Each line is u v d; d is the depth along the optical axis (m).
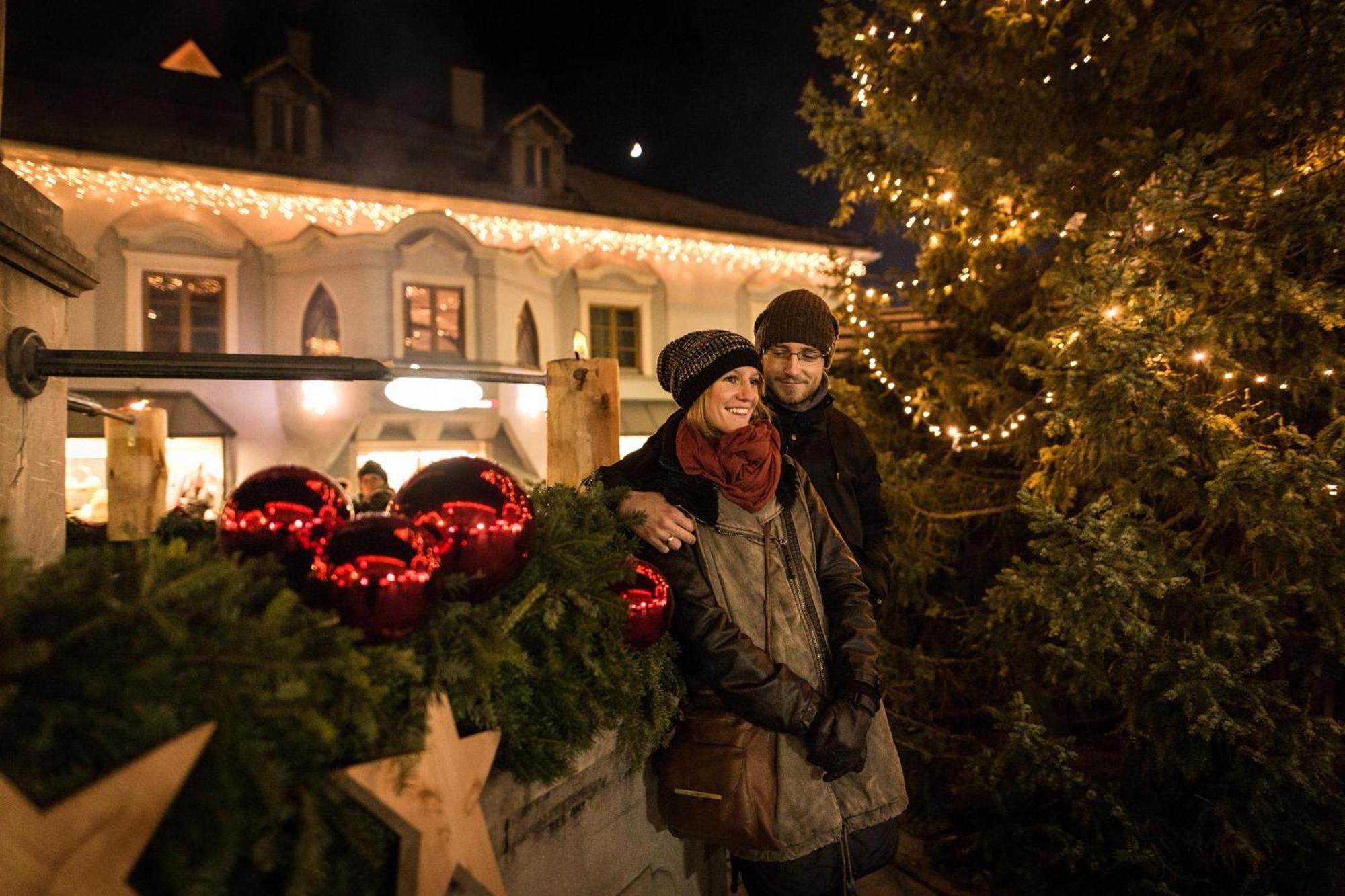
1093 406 3.23
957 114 4.60
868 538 2.68
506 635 1.34
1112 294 3.16
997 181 4.14
